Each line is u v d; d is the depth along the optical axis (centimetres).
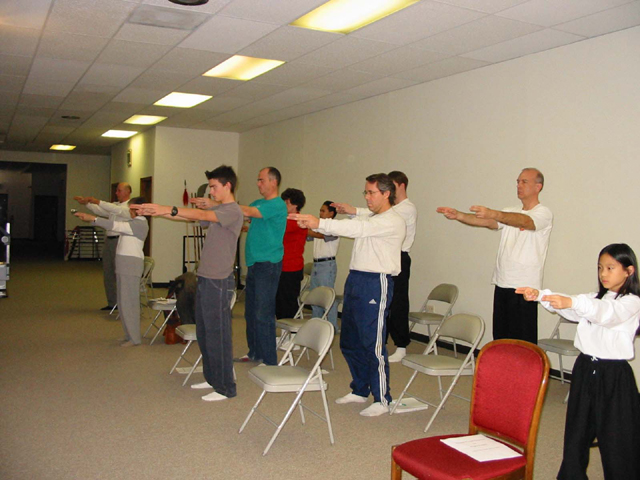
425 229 679
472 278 619
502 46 526
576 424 263
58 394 440
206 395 437
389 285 395
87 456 328
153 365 531
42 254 1858
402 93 714
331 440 355
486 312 602
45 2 443
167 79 707
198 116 976
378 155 755
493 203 591
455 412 423
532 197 450
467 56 561
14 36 533
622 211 473
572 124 512
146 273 789
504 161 578
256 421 392
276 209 483
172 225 1133
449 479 215
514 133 568
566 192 518
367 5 438
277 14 461
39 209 2439
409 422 398
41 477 299
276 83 707
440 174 656
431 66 603
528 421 236
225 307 420
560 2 412
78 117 1016
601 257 268
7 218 2434
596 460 347
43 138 1329
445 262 653
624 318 254
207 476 307
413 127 697
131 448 341
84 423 380
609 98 482
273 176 487
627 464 253
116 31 515
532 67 549
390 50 548
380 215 396
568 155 516
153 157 1118
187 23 489
